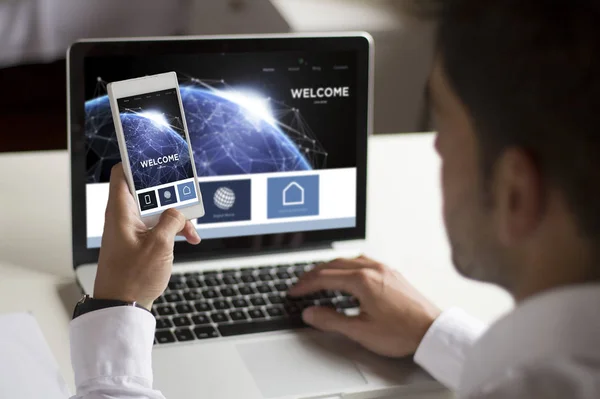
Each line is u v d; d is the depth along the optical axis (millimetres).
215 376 1101
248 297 1281
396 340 1153
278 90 1395
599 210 576
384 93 3621
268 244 1422
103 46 1314
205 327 1199
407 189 1705
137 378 931
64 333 1199
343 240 1457
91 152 1328
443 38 650
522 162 595
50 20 3355
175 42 1344
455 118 654
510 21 587
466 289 1365
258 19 3566
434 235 1543
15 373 1086
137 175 1101
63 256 1417
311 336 1210
